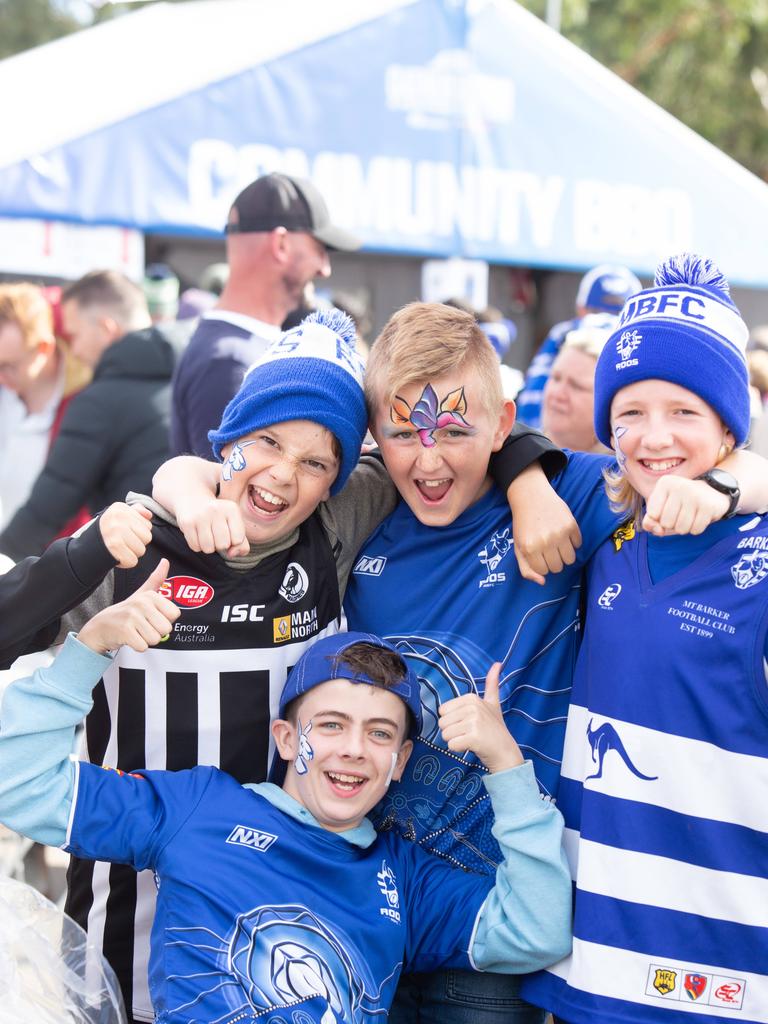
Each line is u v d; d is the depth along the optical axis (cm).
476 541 215
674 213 672
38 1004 187
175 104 559
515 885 194
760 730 182
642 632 190
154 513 207
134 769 209
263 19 622
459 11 609
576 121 644
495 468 217
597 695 195
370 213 606
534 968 196
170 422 396
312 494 203
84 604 207
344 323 218
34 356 473
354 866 197
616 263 661
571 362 373
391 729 199
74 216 548
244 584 207
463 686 210
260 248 361
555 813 198
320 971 185
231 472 202
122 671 209
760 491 186
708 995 183
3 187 534
